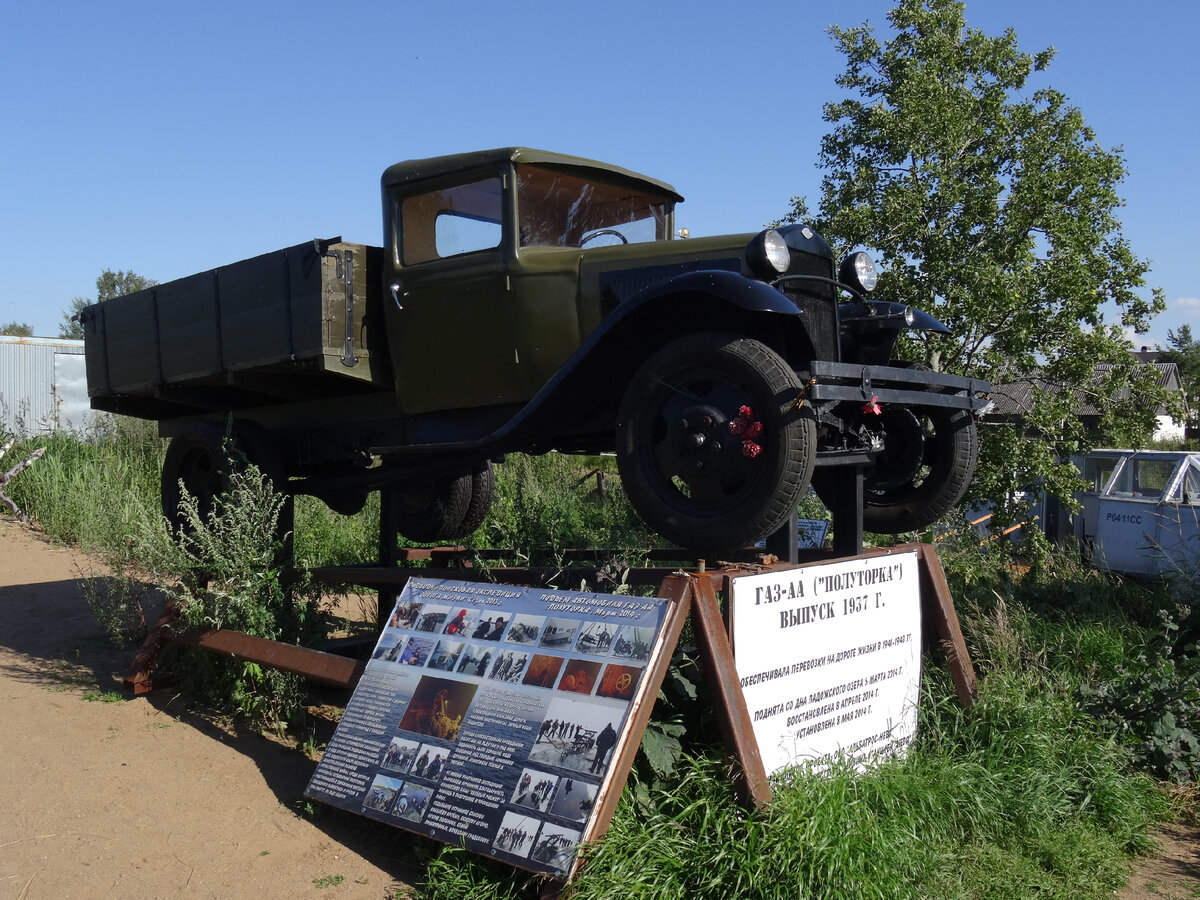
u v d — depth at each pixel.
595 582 4.29
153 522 5.66
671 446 3.79
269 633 4.80
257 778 4.20
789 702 3.57
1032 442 7.67
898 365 4.75
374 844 3.60
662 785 3.40
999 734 4.21
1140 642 5.68
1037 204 7.65
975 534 8.28
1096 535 10.38
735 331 4.09
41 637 6.48
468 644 3.58
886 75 8.33
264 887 3.28
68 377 17.52
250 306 5.28
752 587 3.43
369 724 3.63
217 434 5.67
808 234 4.25
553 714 3.17
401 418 5.34
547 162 4.82
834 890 2.96
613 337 3.97
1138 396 7.75
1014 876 3.47
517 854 2.97
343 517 10.40
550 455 14.13
